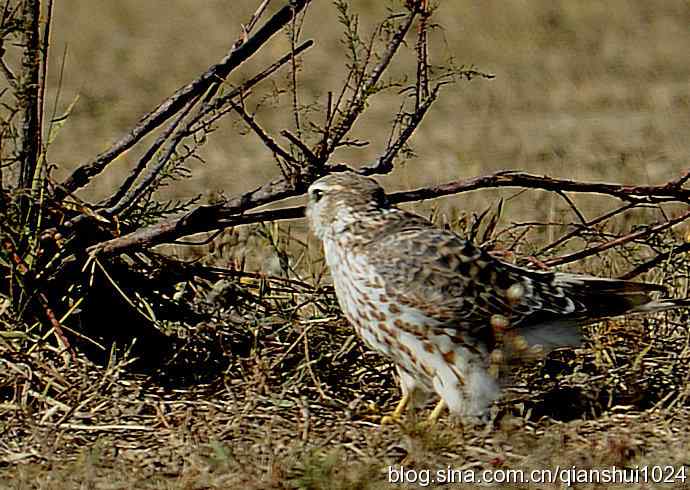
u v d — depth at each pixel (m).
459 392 12.94
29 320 14.55
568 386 14.26
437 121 32.62
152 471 11.98
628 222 19.52
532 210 22.16
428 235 12.95
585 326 14.48
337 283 13.32
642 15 45.94
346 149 29.06
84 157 27.38
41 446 12.54
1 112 20.17
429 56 39.47
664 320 15.61
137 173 15.25
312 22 43.31
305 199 24.58
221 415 13.34
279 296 15.84
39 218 14.18
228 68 14.82
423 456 12.12
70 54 39.69
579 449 12.43
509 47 41.53
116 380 13.82
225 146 29.69
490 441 12.54
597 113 33.72
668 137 30.64
